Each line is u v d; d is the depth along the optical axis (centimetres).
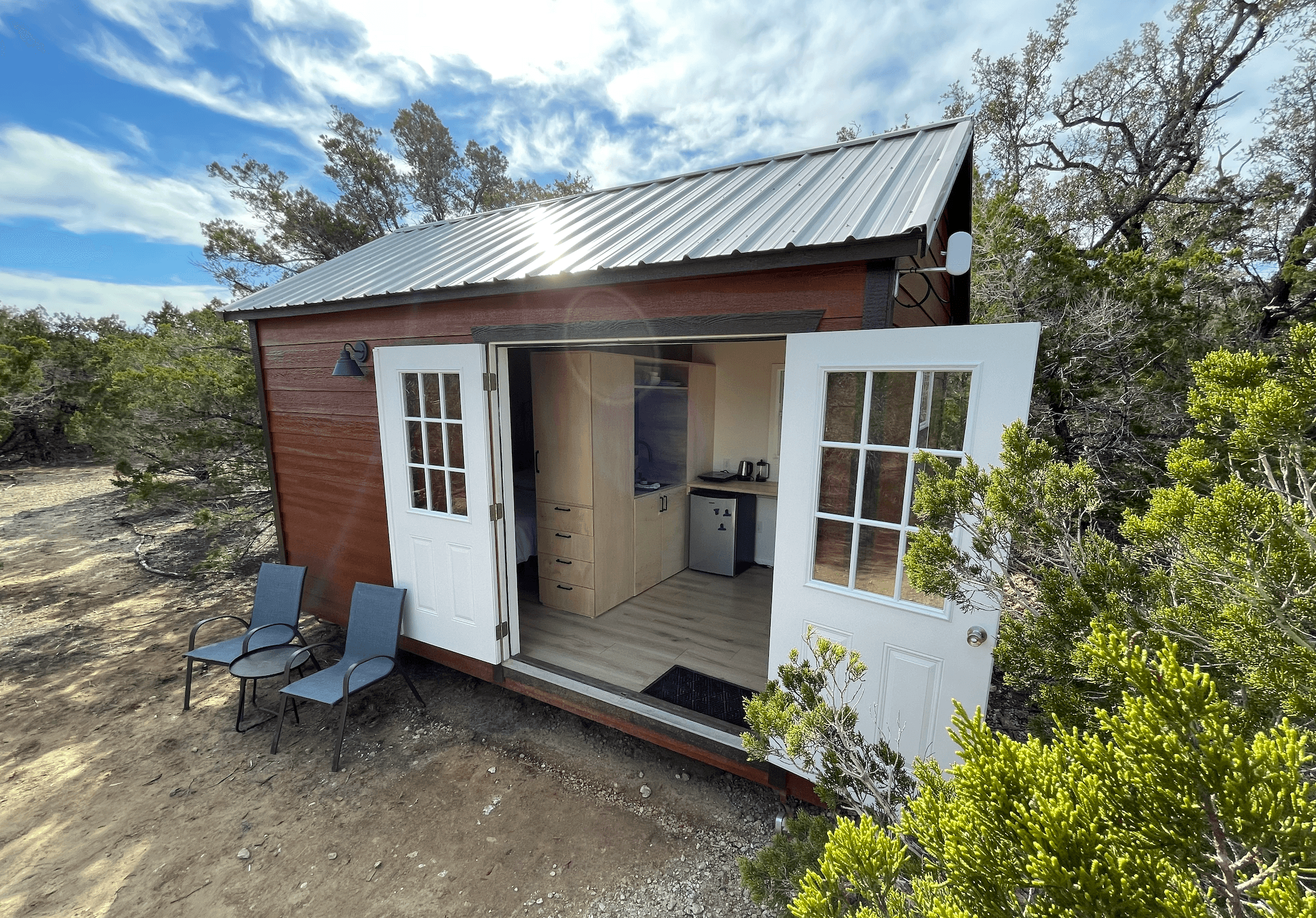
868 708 237
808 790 257
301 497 452
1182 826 75
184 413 632
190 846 262
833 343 225
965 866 83
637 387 488
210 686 412
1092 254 593
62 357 1152
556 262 304
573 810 285
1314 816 69
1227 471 151
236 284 1264
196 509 657
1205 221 816
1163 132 903
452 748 336
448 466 357
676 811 285
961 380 205
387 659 357
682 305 264
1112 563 158
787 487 244
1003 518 163
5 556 720
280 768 318
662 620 430
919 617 221
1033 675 161
